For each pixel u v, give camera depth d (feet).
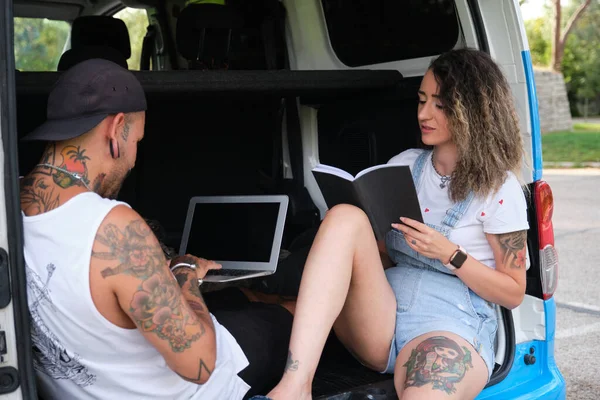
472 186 7.30
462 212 7.45
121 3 10.55
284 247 11.12
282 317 7.47
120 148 5.44
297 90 9.20
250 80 8.66
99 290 5.05
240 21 10.50
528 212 8.32
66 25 11.01
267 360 6.97
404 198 7.07
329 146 10.88
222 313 7.25
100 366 5.45
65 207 5.11
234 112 10.57
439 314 7.32
